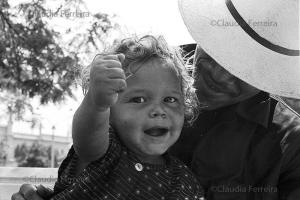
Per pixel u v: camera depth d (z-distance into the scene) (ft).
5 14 13.87
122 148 2.32
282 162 2.52
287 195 2.50
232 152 2.57
